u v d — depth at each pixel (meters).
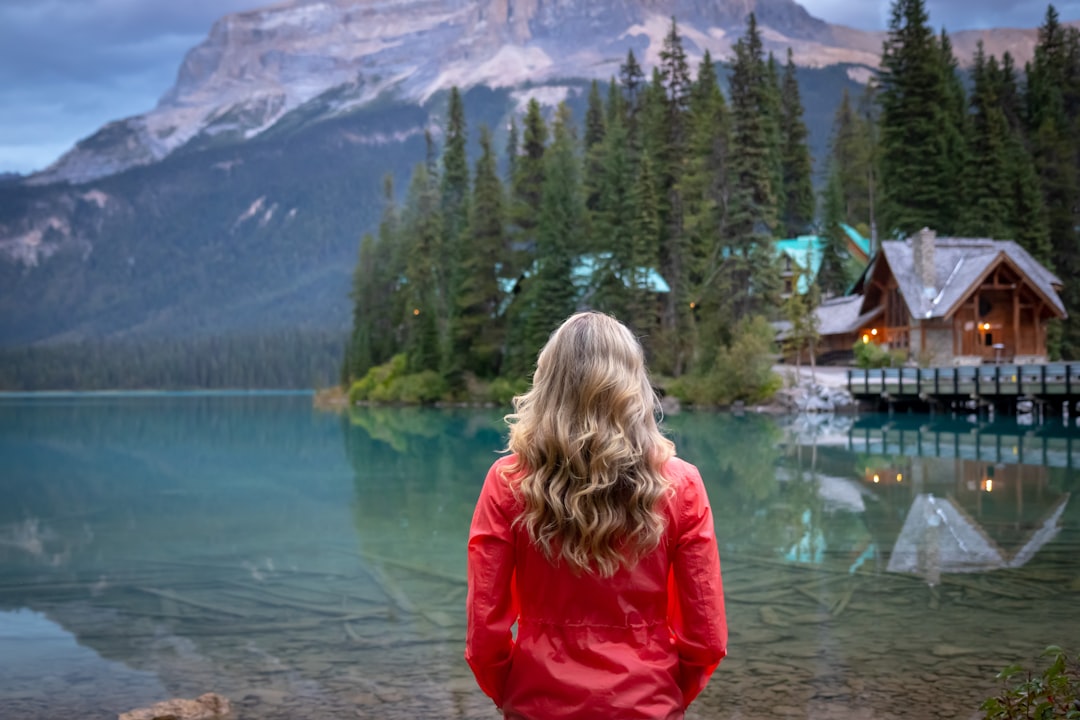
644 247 48.97
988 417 31.78
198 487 19.06
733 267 50.22
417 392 59.50
